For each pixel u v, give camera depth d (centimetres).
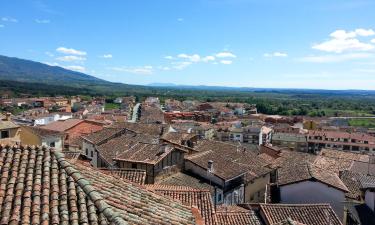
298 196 4081
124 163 3966
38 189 966
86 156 5728
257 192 4981
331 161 6138
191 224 1159
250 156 5500
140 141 5025
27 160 1105
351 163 6019
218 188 3959
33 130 6488
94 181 1141
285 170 4691
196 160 4381
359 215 3606
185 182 3956
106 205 955
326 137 13075
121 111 17475
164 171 3997
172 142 5088
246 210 3123
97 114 14700
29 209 892
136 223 1009
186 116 18462
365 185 3966
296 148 13150
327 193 3962
